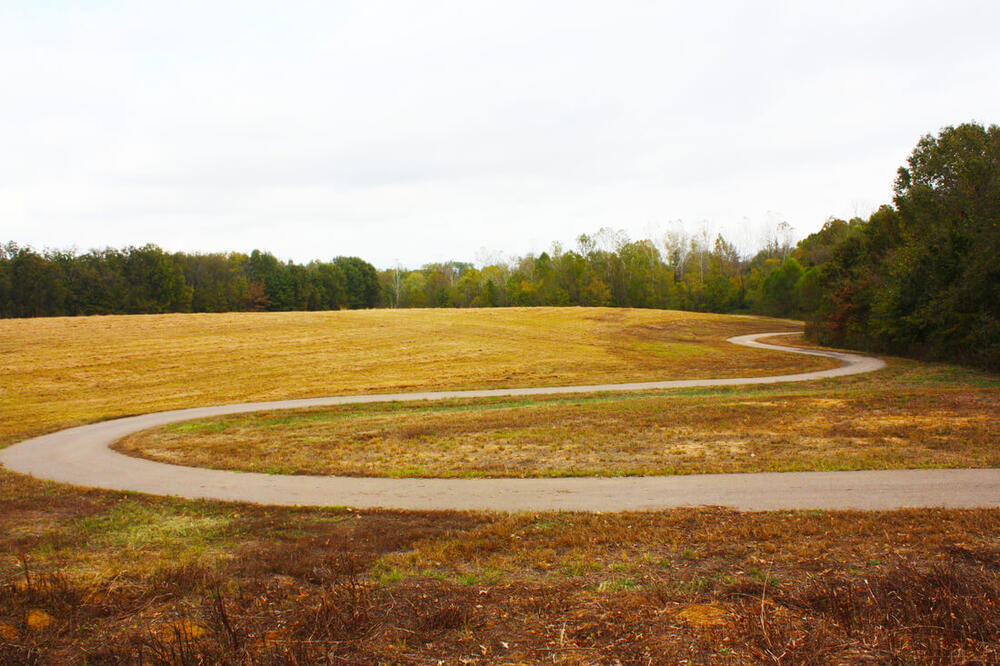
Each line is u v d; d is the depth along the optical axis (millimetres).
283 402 28688
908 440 14195
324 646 5359
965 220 36719
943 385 26406
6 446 20109
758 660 4789
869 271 50094
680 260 117125
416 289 110750
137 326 53156
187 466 14820
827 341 53375
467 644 5344
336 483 12484
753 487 10828
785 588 6273
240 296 100750
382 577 7090
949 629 5105
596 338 55125
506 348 47844
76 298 83125
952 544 7363
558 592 6438
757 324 72812
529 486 11641
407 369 39281
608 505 10094
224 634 5598
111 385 34656
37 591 6625
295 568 7465
